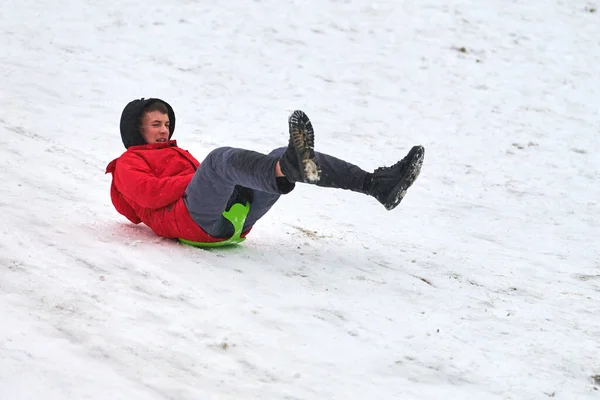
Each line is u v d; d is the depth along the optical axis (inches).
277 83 1519.4
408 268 669.9
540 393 453.4
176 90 1403.8
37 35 1539.1
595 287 705.6
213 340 465.7
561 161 1290.6
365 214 916.0
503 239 896.3
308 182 534.0
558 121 1485.0
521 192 1124.5
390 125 1391.5
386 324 528.7
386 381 448.8
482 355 496.1
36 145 918.4
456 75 1653.5
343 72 1606.8
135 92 1344.7
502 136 1389.0
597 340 543.5
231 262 610.5
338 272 627.5
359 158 1213.7
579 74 1718.8
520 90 1615.4
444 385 452.8
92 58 1478.8
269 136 1247.5
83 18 1670.8
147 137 680.4
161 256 597.6
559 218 1021.2
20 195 685.9
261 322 501.4
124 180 639.8
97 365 414.9
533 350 511.5
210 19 1758.1
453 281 648.4
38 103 1178.0
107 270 545.6
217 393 409.7
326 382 438.0
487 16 1946.4
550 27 1934.1
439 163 1224.8
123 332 454.6
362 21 1844.2
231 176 567.5
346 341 493.0
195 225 621.9
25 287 490.9
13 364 398.3
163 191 628.1
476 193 1101.7
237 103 1392.7
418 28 1844.2
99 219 674.2
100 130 1088.2
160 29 1678.2
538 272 741.3
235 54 1617.9
